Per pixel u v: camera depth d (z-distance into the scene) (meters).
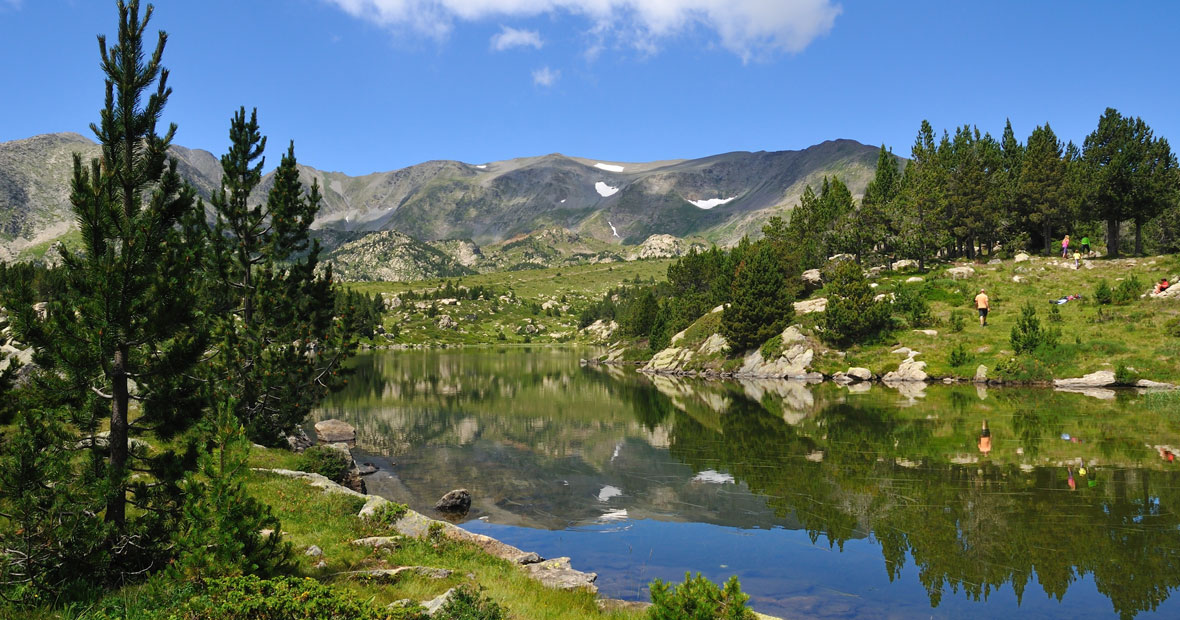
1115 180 84.19
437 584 13.12
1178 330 56.00
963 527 20.77
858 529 21.20
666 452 35.84
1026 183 92.75
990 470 27.59
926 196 94.44
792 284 96.31
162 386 12.02
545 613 12.34
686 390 68.38
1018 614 14.80
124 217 11.94
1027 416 40.56
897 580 16.98
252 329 27.80
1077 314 66.00
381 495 27.62
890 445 34.00
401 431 44.88
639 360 118.81
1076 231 101.69
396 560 14.94
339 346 30.47
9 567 9.98
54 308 11.17
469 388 76.00
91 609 9.83
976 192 94.38
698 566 18.58
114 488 11.06
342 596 9.77
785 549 19.73
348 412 54.88
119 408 11.84
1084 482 25.11
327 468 27.00
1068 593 15.79
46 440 10.91
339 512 18.84
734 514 23.66
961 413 42.94
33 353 11.34
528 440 40.88
